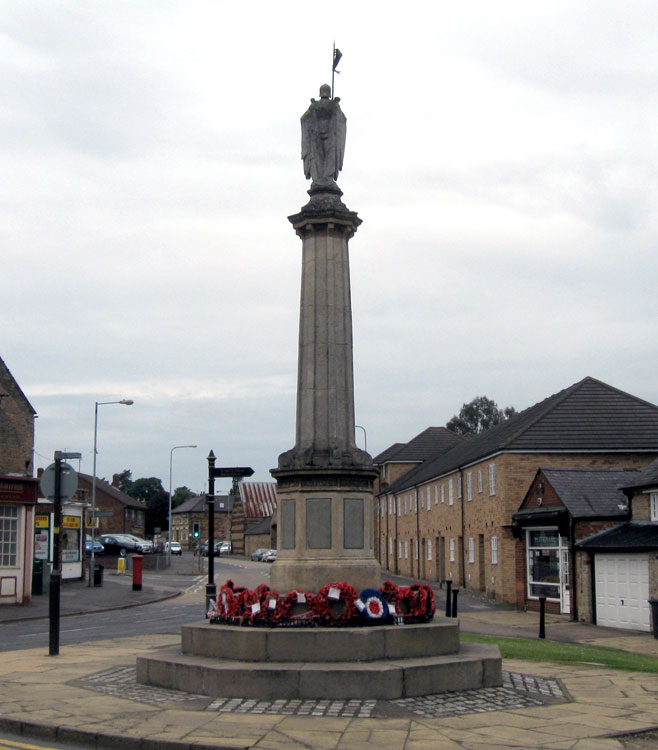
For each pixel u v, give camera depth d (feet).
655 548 82.94
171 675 38.65
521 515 110.22
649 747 28.73
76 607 100.63
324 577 42.57
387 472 236.63
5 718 32.50
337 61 50.26
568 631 83.35
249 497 362.74
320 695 35.78
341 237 47.11
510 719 32.73
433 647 40.01
